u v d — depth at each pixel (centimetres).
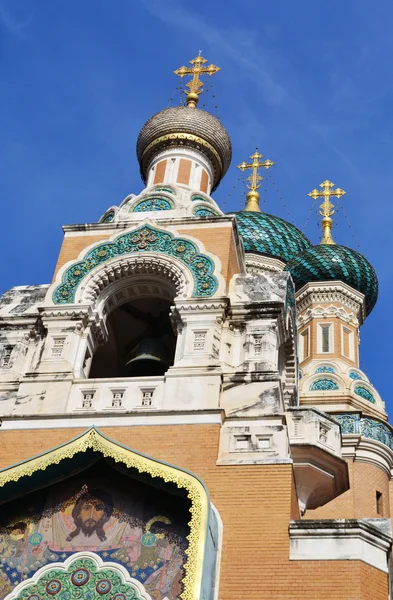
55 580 1641
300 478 1923
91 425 1828
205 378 1877
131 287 2141
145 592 1599
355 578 1576
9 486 1716
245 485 1711
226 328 1995
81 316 2039
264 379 1875
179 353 1942
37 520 1727
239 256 2238
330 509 2666
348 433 2797
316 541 1627
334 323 3253
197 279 2061
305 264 3384
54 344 2000
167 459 1762
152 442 1791
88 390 1900
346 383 2992
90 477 1766
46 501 1748
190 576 1502
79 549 1677
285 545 1627
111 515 1714
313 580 1583
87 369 2009
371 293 3419
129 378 1908
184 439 1788
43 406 1880
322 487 1953
